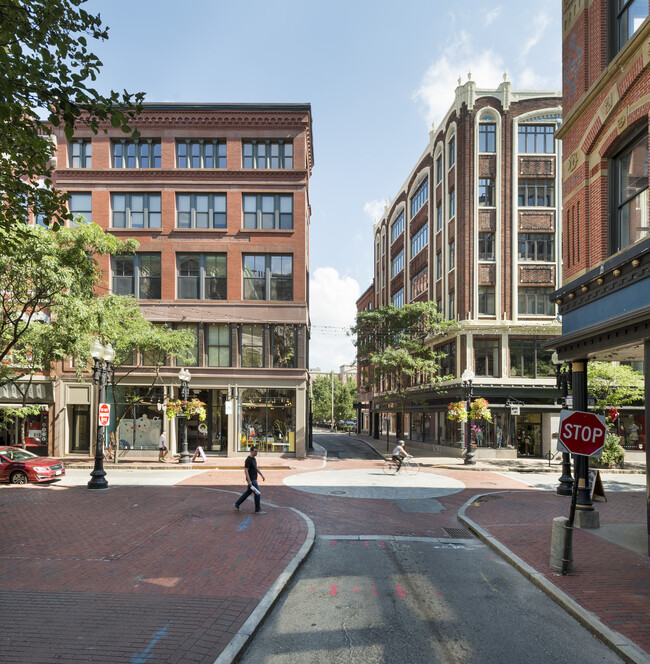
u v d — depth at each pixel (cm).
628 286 938
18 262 1261
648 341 892
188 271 2756
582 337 1070
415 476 2006
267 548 909
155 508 1277
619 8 1052
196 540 962
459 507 1387
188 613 612
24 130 675
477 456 2762
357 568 838
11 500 1380
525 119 2916
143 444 2684
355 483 1792
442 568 839
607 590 702
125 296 2383
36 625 576
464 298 2856
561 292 1203
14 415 2578
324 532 1088
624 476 2066
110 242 1709
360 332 3056
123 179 2752
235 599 659
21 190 775
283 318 2731
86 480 1838
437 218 3375
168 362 2702
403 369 2816
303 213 2772
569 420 778
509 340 2822
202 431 2770
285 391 2728
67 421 2705
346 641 565
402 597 703
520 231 2891
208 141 2795
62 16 617
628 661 517
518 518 1206
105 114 644
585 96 1105
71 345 1656
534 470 2238
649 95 898
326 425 7819
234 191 2769
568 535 771
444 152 3244
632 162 1020
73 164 2770
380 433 5097
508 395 2745
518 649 548
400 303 4359
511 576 798
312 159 3319
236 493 1536
